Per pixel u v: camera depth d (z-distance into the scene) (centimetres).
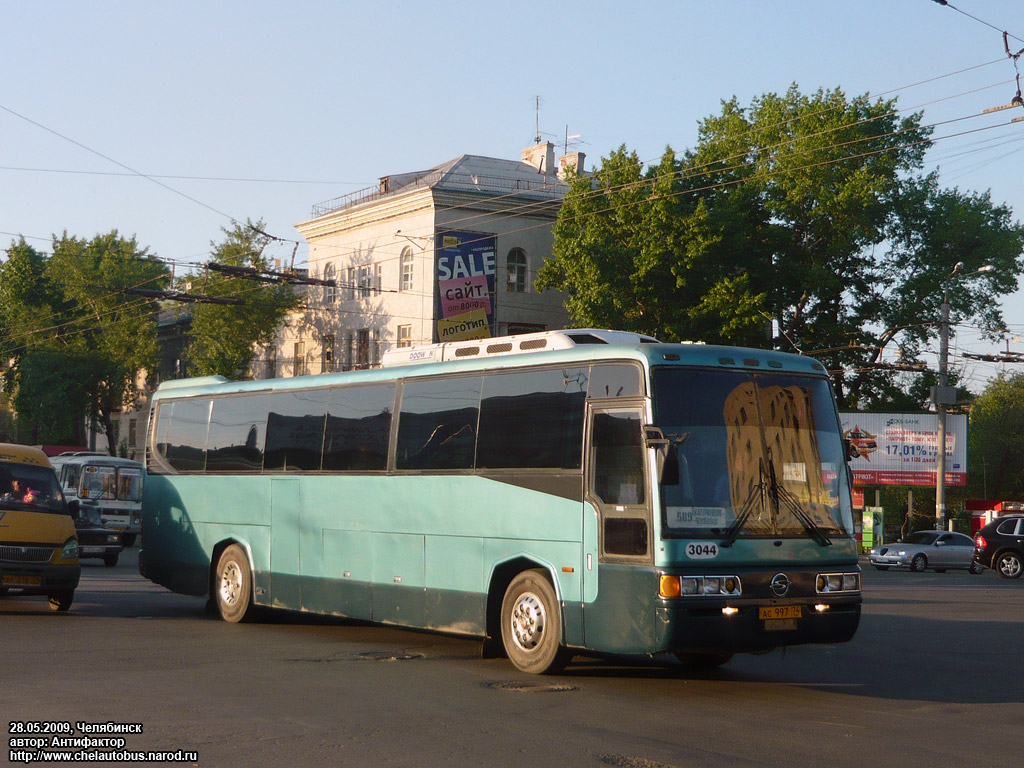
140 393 6825
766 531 1028
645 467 1020
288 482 1520
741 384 1067
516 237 5212
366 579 1368
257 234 5494
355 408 1430
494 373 1230
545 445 1142
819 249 4775
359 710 898
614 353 1084
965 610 2067
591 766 723
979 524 5306
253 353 5600
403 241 5191
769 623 1007
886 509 6694
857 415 5231
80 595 1983
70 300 6475
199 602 1909
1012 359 4909
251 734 795
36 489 1659
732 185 4625
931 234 5247
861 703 1011
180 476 1742
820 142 4491
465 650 1326
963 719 942
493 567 1184
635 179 4453
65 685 992
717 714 926
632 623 1009
